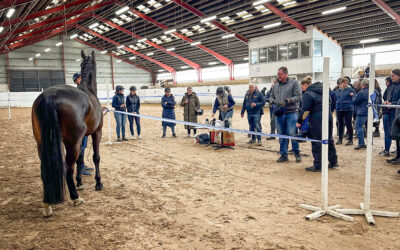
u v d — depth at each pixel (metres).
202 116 16.38
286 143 5.81
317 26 22.45
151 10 26.05
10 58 36.50
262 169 5.29
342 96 7.15
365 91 6.48
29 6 18.50
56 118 2.92
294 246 2.55
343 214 3.21
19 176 4.99
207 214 3.28
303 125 5.05
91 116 3.60
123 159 6.30
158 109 24.44
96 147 4.14
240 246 2.56
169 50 33.31
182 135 10.01
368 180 3.16
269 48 26.25
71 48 40.38
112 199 3.81
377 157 5.97
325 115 3.13
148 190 4.17
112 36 35.59
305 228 2.91
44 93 3.05
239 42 29.25
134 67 45.41
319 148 4.97
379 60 22.53
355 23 20.36
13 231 2.91
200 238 2.71
